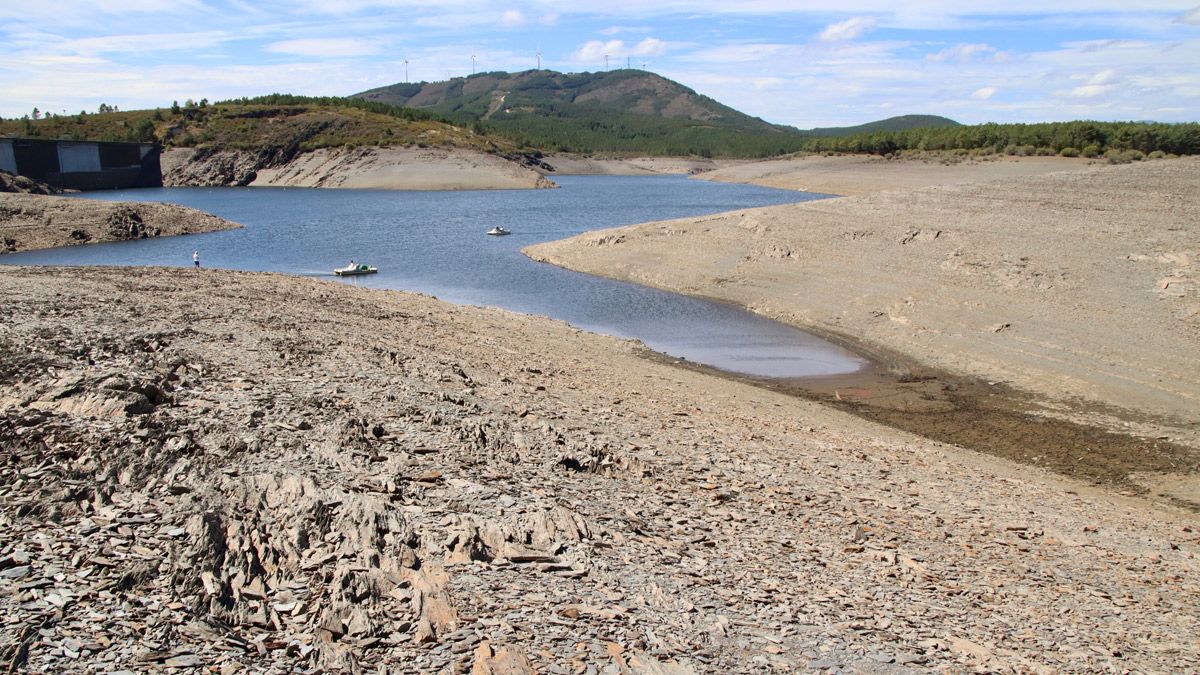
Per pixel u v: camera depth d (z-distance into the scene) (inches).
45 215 3267.7
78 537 389.1
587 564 466.6
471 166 7475.4
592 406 924.6
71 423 539.2
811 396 1283.2
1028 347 1450.5
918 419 1172.5
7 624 311.0
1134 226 1948.8
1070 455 1033.5
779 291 2020.2
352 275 2479.1
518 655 353.1
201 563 382.0
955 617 492.7
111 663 300.8
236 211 4729.3
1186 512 863.7
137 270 1673.2
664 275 2311.8
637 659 371.2
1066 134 5575.8
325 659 332.2
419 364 935.7
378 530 446.9
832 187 6048.2
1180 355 1331.2
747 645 409.4
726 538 568.4
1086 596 565.9
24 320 874.8
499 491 547.8
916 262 1994.3
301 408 650.2
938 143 6924.2
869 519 666.8
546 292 2190.0
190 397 644.1
